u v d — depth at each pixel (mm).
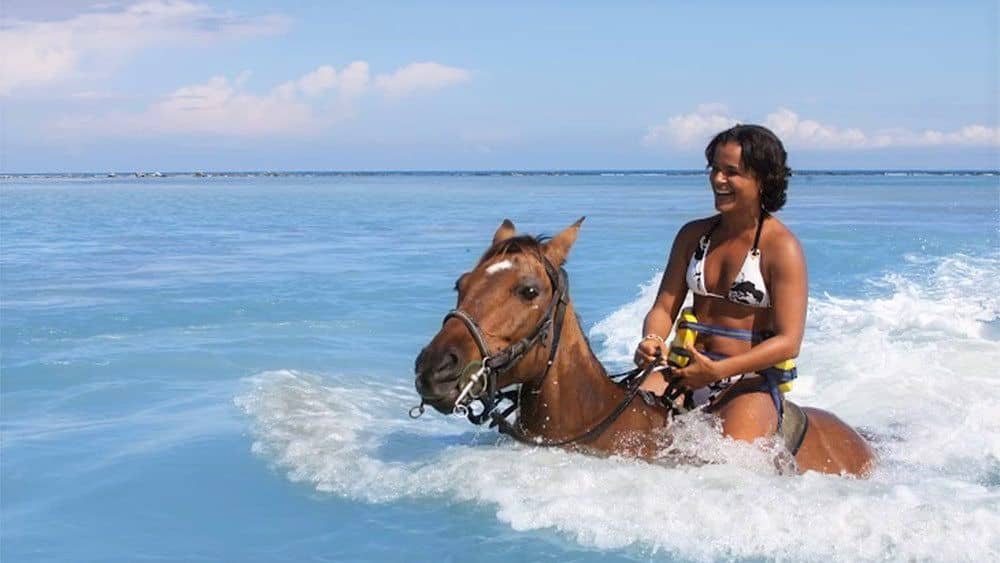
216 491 5516
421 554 4445
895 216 33156
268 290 15164
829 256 18422
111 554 4652
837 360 8680
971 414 6840
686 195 66750
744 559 4219
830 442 5367
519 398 5172
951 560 4109
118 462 6176
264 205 52062
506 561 4301
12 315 12461
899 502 4602
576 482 4836
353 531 4758
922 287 13734
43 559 4609
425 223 34031
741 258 5066
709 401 5250
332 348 10336
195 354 9852
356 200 59812
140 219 37344
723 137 5031
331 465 5723
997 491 5027
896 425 6582
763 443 5035
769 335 5156
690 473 4879
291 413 7039
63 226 32688
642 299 12992
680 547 4316
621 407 5105
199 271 17969
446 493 5074
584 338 5090
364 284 15961
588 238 24938
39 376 8867
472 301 4625
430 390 4441
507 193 75562
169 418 7305
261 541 4727
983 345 9312
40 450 6508
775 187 4996
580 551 4363
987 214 34375
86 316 12430
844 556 4180
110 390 8320
